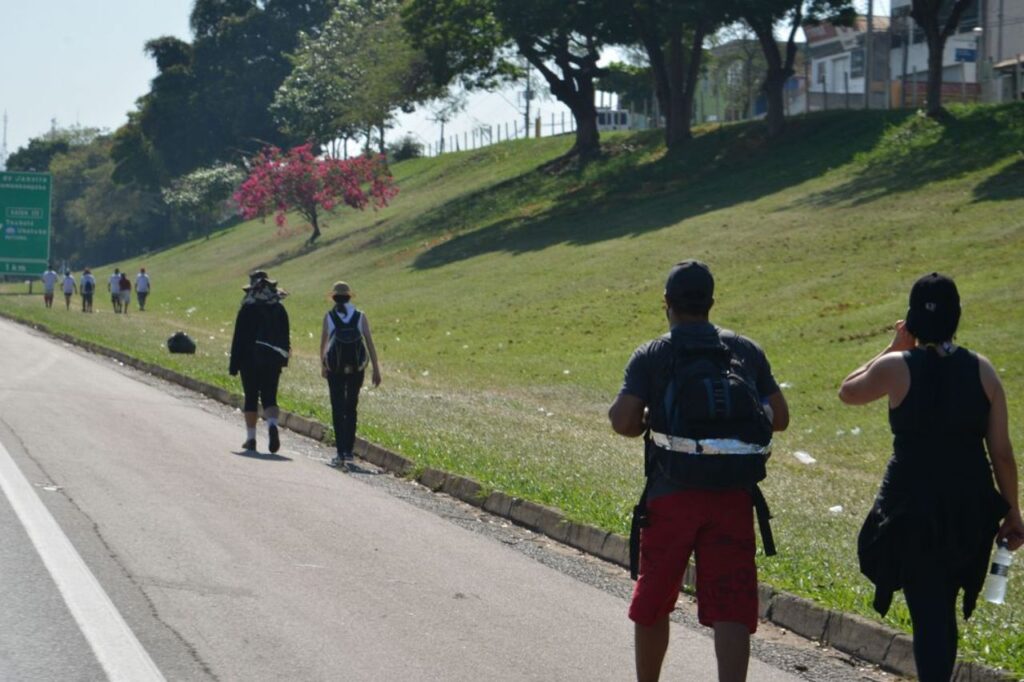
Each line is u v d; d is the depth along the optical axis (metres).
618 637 8.29
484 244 58.97
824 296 35.31
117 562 9.11
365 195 82.25
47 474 12.60
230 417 20.08
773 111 61.06
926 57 76.12
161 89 123.56
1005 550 6.34
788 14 60.56
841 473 18.48
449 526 11.88
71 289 60.12
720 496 6.03
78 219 139.62
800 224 44.88
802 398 25.86
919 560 6.20
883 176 48.94
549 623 8.52
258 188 81.25
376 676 7.01
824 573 9.78
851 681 7.68
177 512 11.23
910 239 39.12
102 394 21.75
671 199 56.41
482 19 65.75
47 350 32.38
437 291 49.75
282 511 11.80
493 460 15.30
